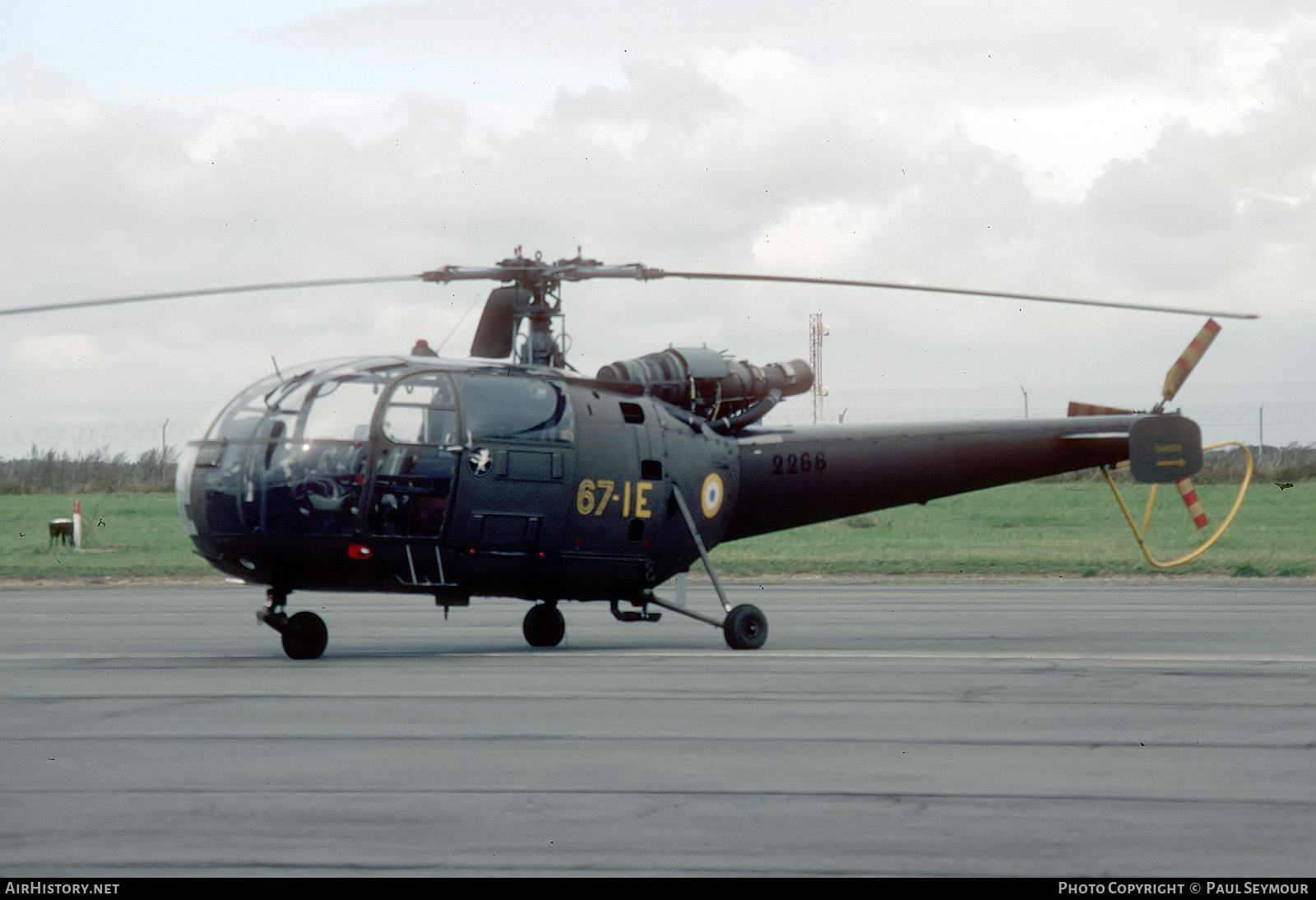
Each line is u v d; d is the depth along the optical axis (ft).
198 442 66.59
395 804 35.81
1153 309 69.92
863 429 84.53
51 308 61.62
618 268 70.95
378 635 84.02
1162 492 278.26
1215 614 97.81
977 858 31.14
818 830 33.47
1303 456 295.28
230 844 31.86
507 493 68.23
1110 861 30.99
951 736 46.01
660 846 32.01
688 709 51.42
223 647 75.56
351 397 65.87
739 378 79.71
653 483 74.18
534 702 53.06
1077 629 86.94
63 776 38.96
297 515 64.13
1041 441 87.61
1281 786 38.52
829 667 65.10
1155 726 48.47
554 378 71.72
